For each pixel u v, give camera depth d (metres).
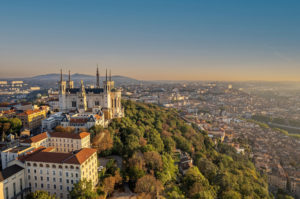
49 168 171.00
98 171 199.50
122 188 186.88
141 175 189.12
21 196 170.62
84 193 151.88
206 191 190.25
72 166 165.75
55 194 168.00
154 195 169.75
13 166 171.88
